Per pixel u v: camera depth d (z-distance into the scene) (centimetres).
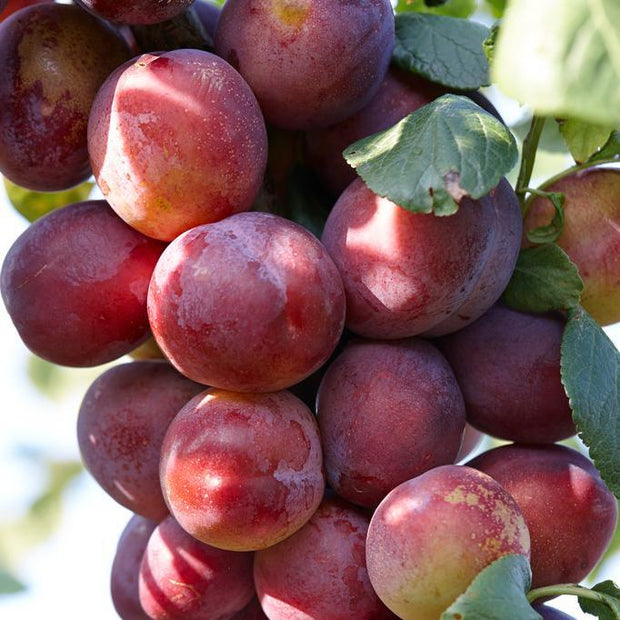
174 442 50
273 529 50
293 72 51
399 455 51
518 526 49
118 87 51
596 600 49
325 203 55
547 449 53
